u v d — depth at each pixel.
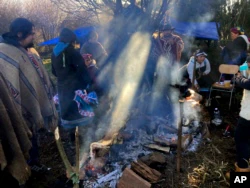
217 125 3.65
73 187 2.28
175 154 2.96
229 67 4.32
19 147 1.73
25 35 2.11
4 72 1.95
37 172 2.63
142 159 2.64
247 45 4.73
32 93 2.16
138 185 2.26
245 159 2.53
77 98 2.82
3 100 1.71
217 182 2.51
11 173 1.74
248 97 2.36
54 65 2.79
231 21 7.98
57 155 3.02
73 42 2.77
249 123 2.37
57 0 3.54
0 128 1.65
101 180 2.48
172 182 2.50
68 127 2.93
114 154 2.79
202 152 3.04
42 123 2.26
